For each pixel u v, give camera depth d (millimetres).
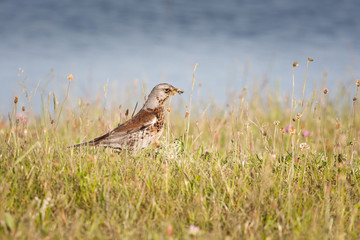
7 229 6984
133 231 6953
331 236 7051
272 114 16969
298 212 7777
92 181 8352
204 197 8102
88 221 7320
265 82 18625
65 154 9516
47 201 7449
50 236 6770
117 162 9352
